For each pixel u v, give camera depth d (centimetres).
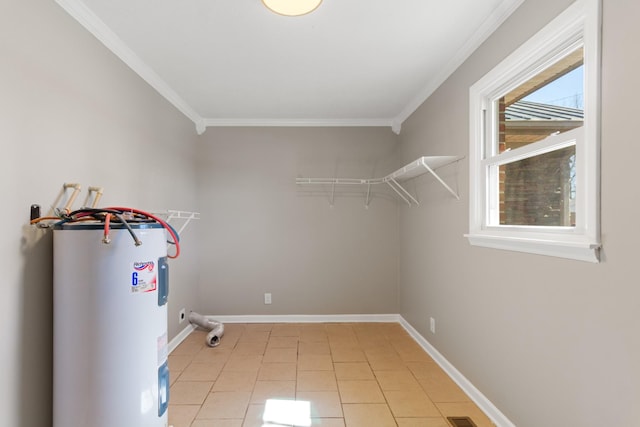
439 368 256
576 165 137
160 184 275
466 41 209
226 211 371
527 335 160
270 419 192
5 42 129
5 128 130
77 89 171
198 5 171
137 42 207
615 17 114
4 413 130
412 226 330
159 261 156
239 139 371
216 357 276
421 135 304
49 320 151
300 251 374
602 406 120
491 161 196
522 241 157
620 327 113
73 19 168
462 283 226
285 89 286
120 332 141
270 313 372
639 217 106
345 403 207
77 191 163
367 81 270
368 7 174
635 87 108
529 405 159
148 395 149
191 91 289
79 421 139
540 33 151
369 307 376
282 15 179
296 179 372
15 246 134
